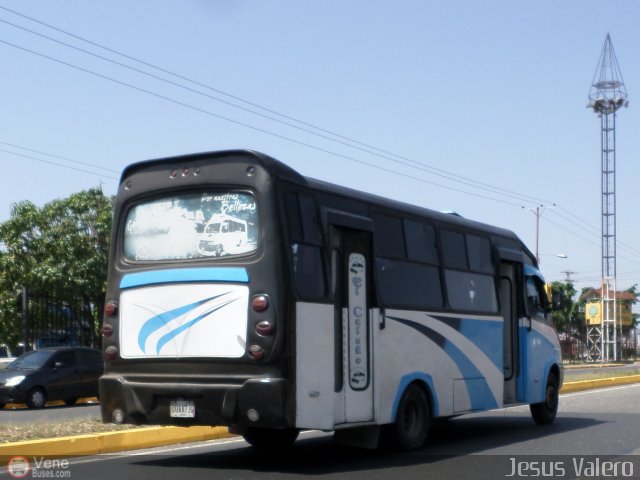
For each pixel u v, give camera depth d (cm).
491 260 1464
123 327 1098
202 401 1020
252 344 1002
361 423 1110
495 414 1838
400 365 1190
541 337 1600
